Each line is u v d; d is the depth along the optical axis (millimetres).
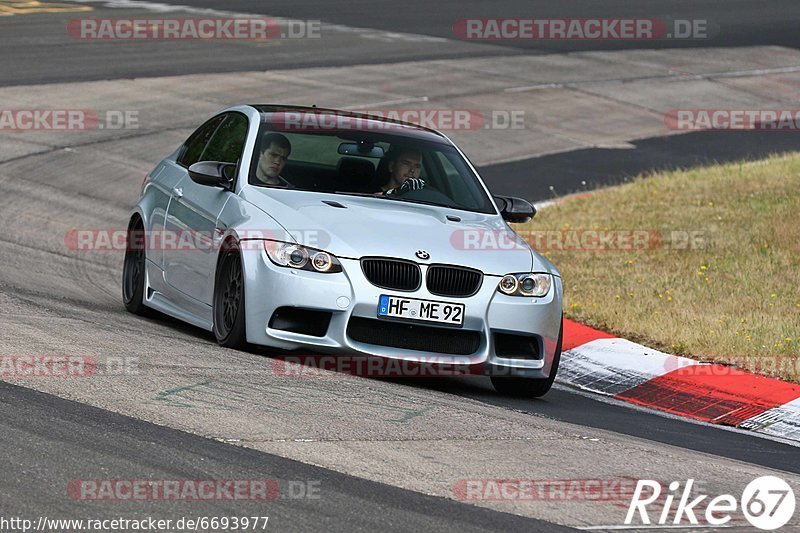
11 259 39406
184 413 21891
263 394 23875
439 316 27172
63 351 25688
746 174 62844
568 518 18469
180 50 90312
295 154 30891
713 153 74438
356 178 30734
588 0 133000
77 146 60969
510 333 27875
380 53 96375
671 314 38406
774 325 36688
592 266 45531
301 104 76312
